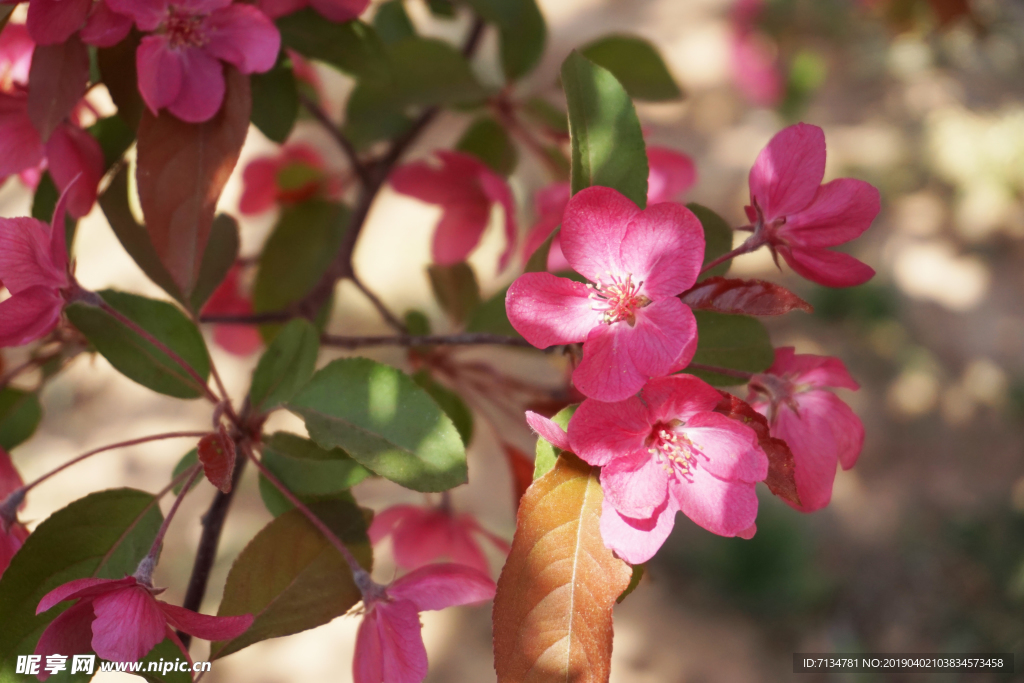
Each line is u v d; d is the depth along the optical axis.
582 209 0.48
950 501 1.57
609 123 0.50
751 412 0.48
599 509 0.48
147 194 0.52
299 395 0.51
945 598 1.46
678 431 0.48
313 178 0.66
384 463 0.50
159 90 0.51
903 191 1.97
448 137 1.72
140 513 0.51
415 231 1.76
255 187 0.66
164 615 0.48
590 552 0.48
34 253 0.50
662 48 2.29
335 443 0.50
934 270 1.86
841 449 0.50
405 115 0.66
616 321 0.48
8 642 0.49
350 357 0.51
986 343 1.75
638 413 0.48
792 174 0.50
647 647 1.40
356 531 0.51
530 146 0.64
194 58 0.52
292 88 0.55
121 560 0.50
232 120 0.52
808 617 1.45
